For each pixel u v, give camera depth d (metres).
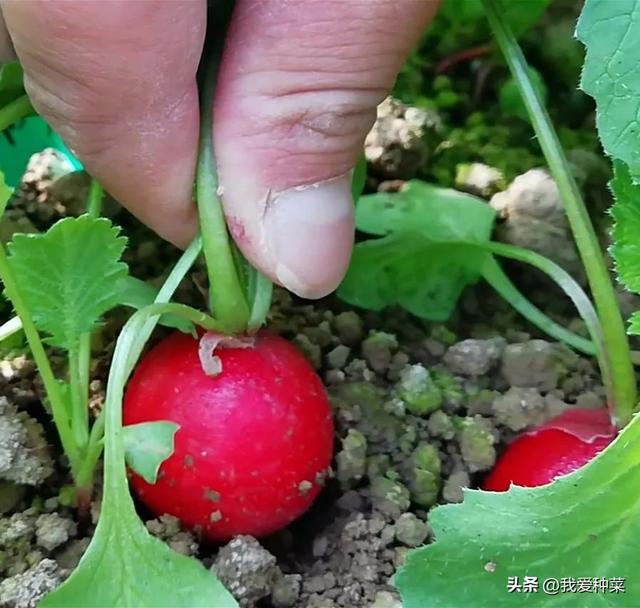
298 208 0.18
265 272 0.18
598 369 0.22
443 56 0.28
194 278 0.22
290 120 0.17
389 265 0.22
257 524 0.18
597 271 0.19
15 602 0.18
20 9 0.16
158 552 0.17
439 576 0.16
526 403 0.20
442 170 0.25
